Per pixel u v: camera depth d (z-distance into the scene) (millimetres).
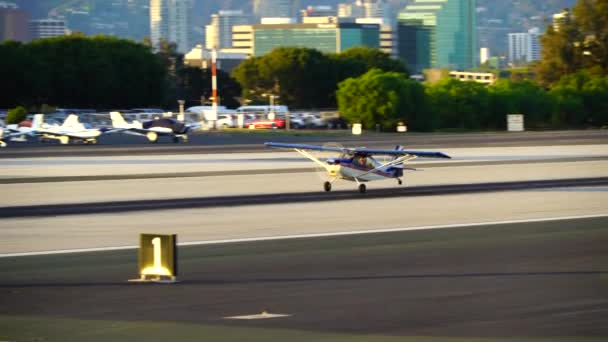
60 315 41812
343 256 57094
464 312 42156
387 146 179750
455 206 84000
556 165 132875
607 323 40125
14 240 64125
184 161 143250
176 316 41562
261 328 39375
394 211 80312
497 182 107312
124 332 38875
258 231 68062
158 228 70062
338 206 84125
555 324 39969
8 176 117312
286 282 49031
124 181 109875
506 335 38188
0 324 40344
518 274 51156
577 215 77125
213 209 82188
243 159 147125
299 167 129750
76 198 91562
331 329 39156
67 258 56688
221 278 50219
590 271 52094
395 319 40844
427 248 60094
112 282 49125
